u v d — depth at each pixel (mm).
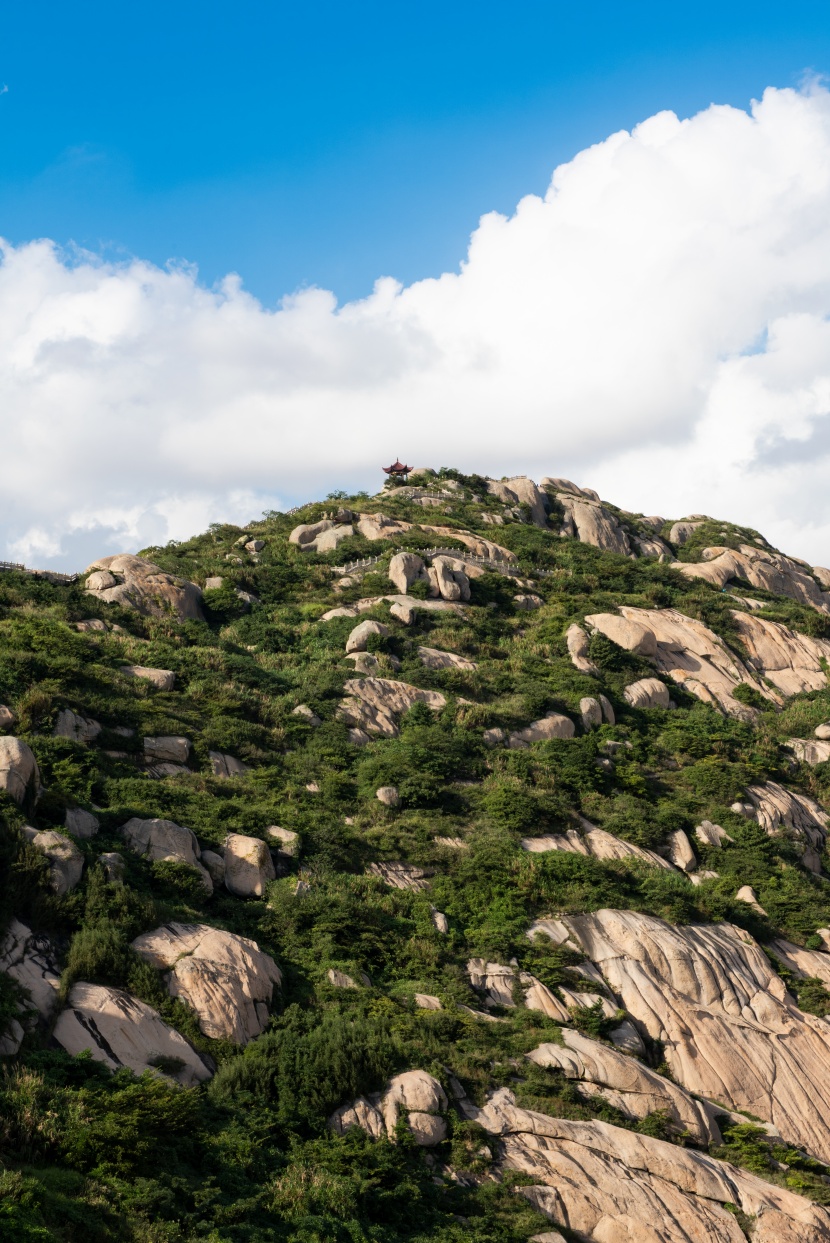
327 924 40031
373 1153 29203
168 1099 27078
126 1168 24500
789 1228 32594
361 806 52625
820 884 56969
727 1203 33094
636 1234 30641
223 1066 31031
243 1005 33531
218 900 40469
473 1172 30875
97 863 35812
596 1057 37250
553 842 52469
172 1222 23609
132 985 32281
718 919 49219
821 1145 40062
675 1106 37062
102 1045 29656
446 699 64438
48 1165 24094
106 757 48125
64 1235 21516
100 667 56219
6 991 29266
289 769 54656
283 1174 27656
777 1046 42781
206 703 57344
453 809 54438
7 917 32031
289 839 45469
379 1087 32000
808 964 49281
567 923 45500
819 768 69188
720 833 57656
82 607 66625
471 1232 28250
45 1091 25922
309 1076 30891
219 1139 27797
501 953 42500
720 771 63250
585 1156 32469
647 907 48000
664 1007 42594
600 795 58688
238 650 69562
